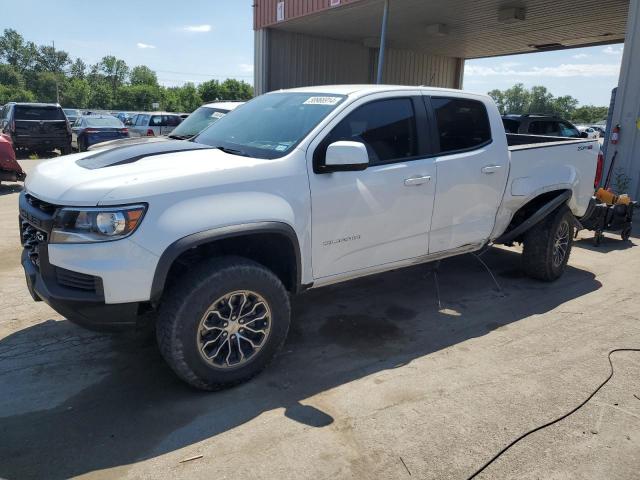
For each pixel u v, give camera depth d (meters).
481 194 4.63
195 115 9.34
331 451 2.82
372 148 3.93
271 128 3.96
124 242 2.92
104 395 3.34
